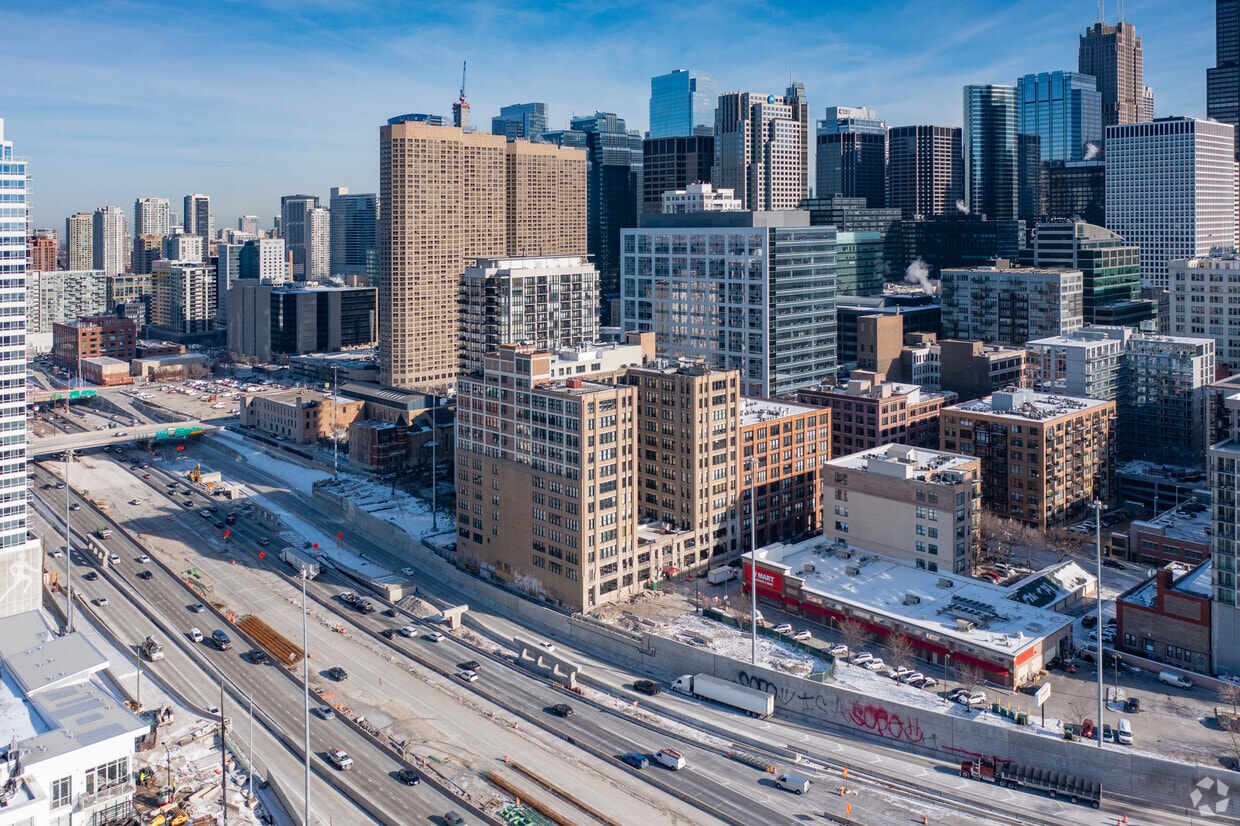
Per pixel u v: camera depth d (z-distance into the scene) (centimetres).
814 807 17825
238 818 17438
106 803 17075
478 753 19775
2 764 16500
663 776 18900
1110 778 18012
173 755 19550
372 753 19775
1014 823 17288
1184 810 17475
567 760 19525
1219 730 19200
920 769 19100
